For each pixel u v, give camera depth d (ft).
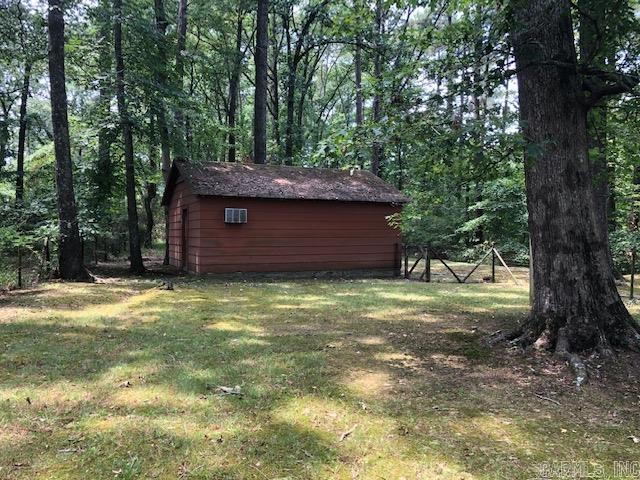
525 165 17.24
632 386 13.64
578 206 16.24
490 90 13.75
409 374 15.06
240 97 105.29
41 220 44.29
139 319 23.44
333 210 46.42
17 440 10.15
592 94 16.05
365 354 17.38
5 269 39.06
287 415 11.71
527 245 62.80
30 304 26.96
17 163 65.82
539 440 10.53
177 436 10.43
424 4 23.98
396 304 29.04
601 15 16.01
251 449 9.92
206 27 81.10
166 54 47.57
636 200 42.65
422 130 14.85
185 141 49.24
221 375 14.66
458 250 70.90
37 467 9.07
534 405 12.53
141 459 9.42
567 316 16.07
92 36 46.78
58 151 37.83
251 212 43.24
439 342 19.10
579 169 16.26
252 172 47.65
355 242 47.32
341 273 46.73
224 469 9.12
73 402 12.34
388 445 10.21
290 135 80.18
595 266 16.21
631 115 20.31
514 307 28.04
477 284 41.04
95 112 46.85
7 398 12.53
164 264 56.24
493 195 61.21
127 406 12.10
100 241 63.52
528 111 16.51
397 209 48.98
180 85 50.14
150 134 46.55
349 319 24.17
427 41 17.70
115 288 34.53
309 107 102.47
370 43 64.54
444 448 10.11
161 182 66.03
